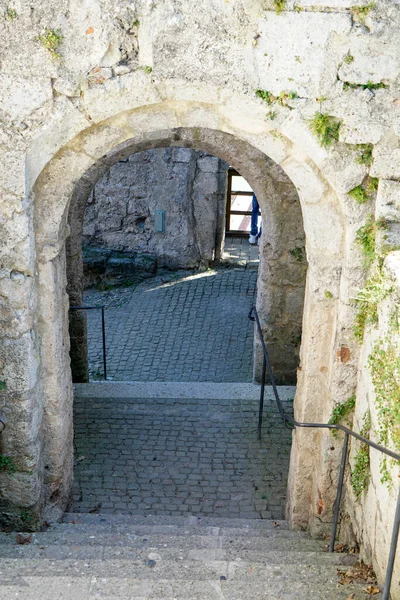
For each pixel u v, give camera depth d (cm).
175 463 738
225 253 1430
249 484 707
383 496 463
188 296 1267
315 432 564
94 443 767
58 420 562
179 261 1359
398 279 442
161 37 448
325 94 461
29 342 514
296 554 523
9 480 547
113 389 883
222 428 804
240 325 1166
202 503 676
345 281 505
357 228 492
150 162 1296
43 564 470
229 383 905
